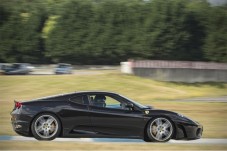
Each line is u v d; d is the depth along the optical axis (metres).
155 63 64.19
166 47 101.75
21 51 102.25
